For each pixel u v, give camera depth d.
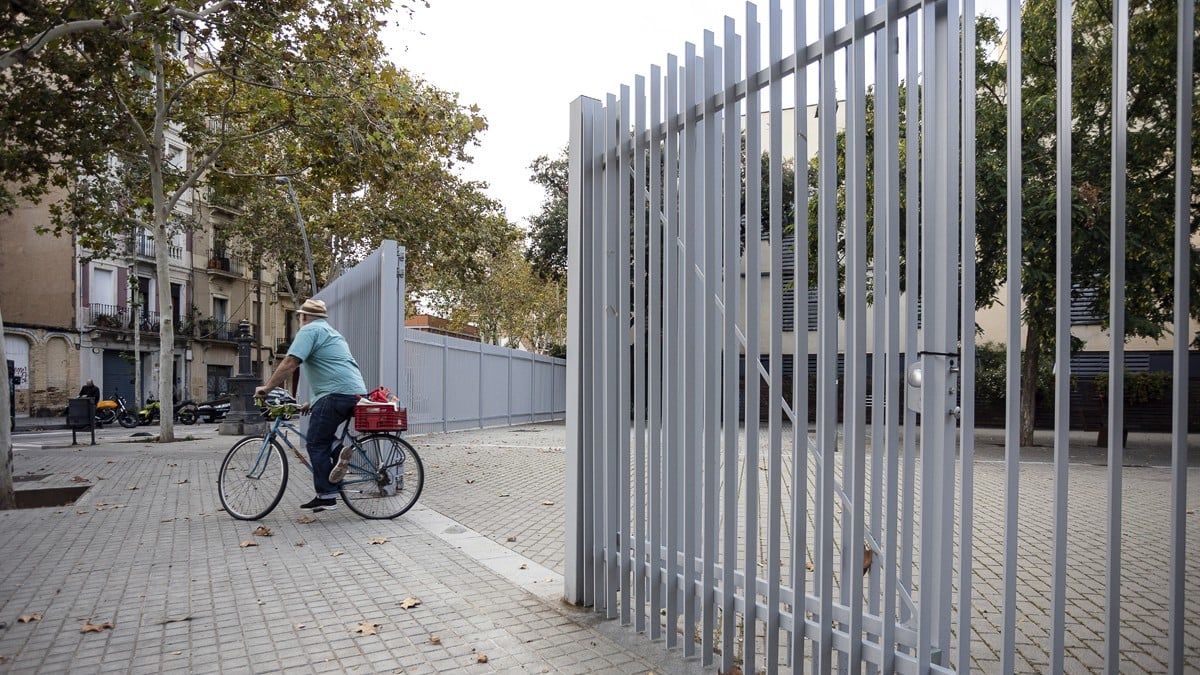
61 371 36.25
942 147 2.23
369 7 13.45
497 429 21.92
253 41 13.32
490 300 38.41
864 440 2.48
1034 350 14.01
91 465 11.86
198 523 6.64
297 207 22.94
